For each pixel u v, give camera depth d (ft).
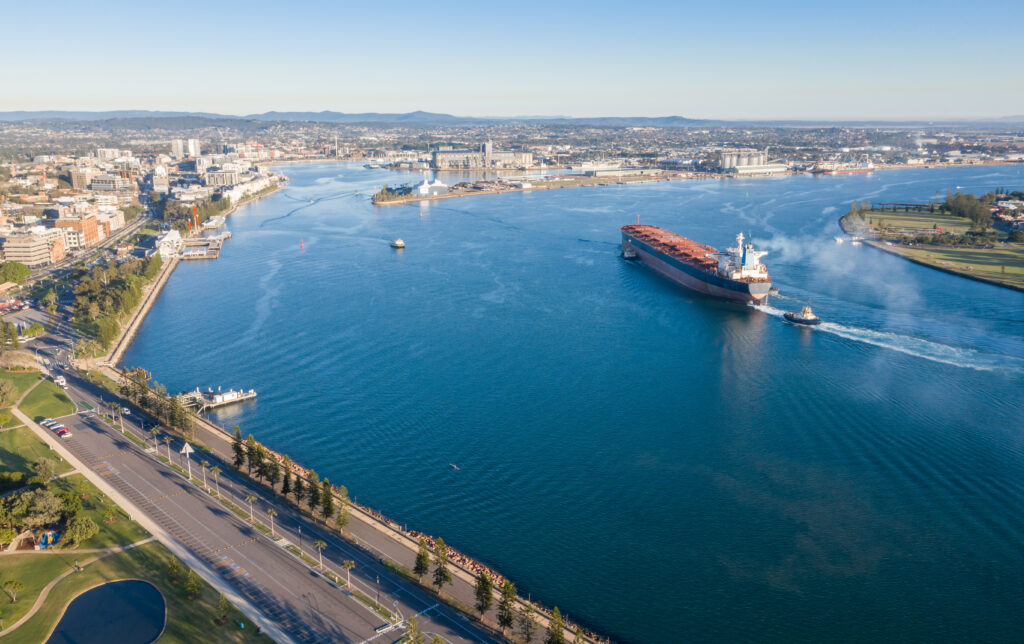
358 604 506.48
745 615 522.47
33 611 491.31
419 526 630.33
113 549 563.48
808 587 550.36
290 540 585.63
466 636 480.64
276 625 480.23
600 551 594.65
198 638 464.65
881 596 539.70
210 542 577.02
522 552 593.42
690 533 617.62
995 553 585.63
